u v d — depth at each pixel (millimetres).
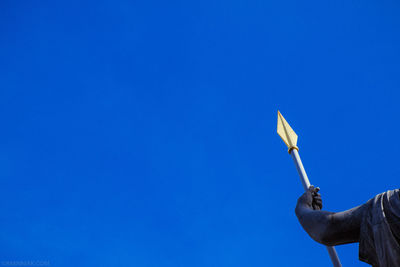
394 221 4949
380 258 4906
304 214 6156
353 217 5426
